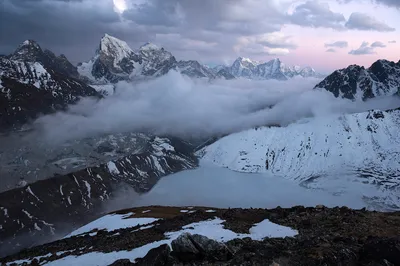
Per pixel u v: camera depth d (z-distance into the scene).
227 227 49.91
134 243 50.62
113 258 44.88
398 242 26.77
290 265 28.20
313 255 29.28
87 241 62.97
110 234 66.38
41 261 53.62
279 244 35.06
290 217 49.75
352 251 29.12
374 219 43.97
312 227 43.31
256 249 33.56
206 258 32.38
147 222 75.88
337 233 39.03
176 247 33.91
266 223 49.19
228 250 33.16
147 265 32.72
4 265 58.41
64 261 49.31
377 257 26.59
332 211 50.31
